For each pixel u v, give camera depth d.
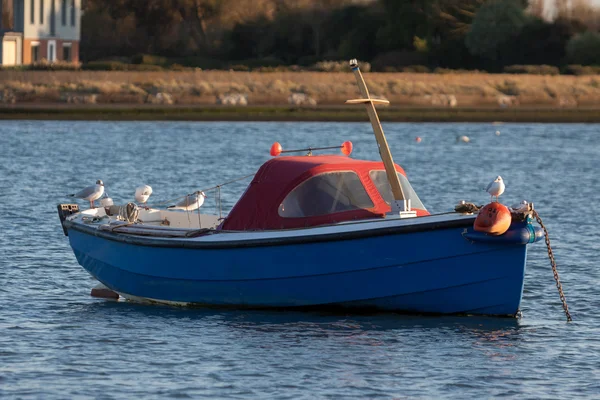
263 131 146.50
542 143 136.12
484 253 36.53
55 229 59.75
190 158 107.88
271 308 39.66
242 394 30.47
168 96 178.62
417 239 36.72
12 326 37.91
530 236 36.03
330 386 31.22
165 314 40.03
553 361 33.84
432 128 157.75
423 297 37.50
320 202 39.22
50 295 43.50
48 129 144.25
